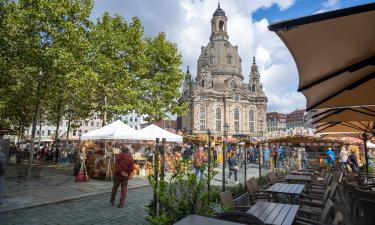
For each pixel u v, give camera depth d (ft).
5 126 101.19
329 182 33.91
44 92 58.49
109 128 54.24
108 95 85.51
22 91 61.41
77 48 58.75
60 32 55.77
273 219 16.17
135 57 90.74
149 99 103.55
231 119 317.63
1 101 61.52
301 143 72.90
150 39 109.91
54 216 26.81
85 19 59.93
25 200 32.60
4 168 29.35
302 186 29.48
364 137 44.32
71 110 98.73
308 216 23.44
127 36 88.99
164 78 104.99
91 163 55.36
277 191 25.94
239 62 359.66
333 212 19.40
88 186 44.57
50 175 58.85
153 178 19.29
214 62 346.74
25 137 178.60
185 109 112.68
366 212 20.65
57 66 53.42
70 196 35.60
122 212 28.89
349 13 6.50
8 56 54.60
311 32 7.59
